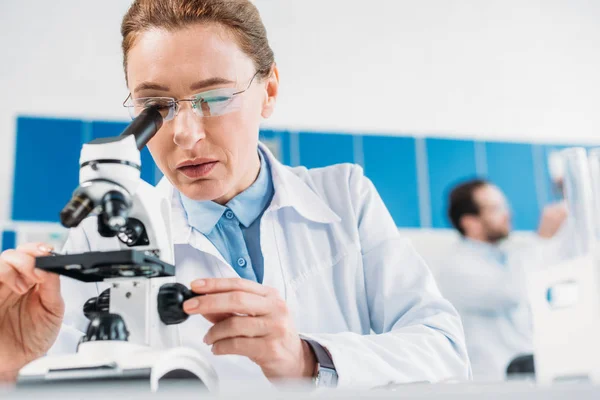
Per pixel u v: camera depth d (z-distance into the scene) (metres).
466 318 3.99
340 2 4.28
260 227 1.52
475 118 4.45
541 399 0.62
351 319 1.49
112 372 0.80
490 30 4.52
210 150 1.24
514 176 4.44
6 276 1.05
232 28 1.26
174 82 1.19
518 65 4.55
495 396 0.61
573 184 1.06
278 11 4.16
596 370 1.00
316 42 4.21
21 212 3.64
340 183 1.67
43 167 3.72
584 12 4.67
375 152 4.23
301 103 4.15
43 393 0.59
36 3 3.88
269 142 4.05
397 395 0.59
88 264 0.84
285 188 1.57
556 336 1.06
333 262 1.54
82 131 3.82
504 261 4.14
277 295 1.04
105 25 3.95
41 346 1.15
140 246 0.96
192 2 1.23
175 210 1.52
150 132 1.04
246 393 0.58
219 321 1.04
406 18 4.38
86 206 0.85
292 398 0.59
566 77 4.62
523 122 4.53
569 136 4.59
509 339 3.92
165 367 0.83
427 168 4.30
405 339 1.22
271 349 1.01
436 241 4.22
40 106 3.79
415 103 4.35
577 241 1.05
